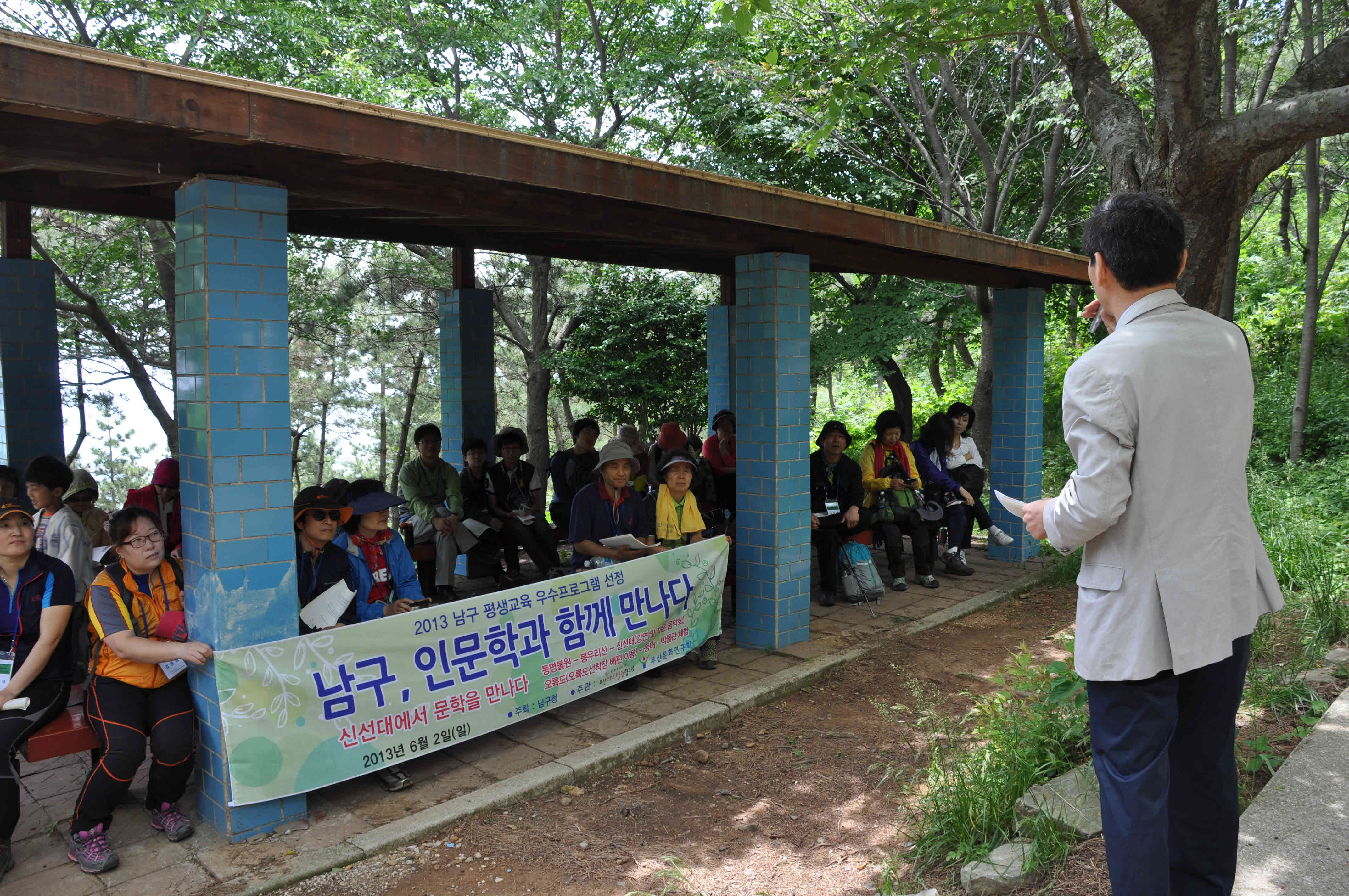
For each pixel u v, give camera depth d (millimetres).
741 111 12805
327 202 4473
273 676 3521
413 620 3977
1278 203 18609
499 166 3730
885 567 8539
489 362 8094
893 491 7457
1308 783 3146
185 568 3602
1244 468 2018
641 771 4184
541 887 3188
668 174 4414
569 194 4707
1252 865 2645
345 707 3738
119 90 2736
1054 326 17312
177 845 3455
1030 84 12688
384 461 15961
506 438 7340
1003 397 8648
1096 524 1868
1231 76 8156
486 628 4250
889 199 13117
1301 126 4586
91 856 3264
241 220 3424
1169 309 1996
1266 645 4879
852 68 8555
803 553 5988
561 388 15047
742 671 5426
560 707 4879
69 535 4656
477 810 3715
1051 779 3430
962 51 11188
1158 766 1919
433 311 14391
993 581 7805
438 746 4047
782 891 3123
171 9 11281
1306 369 10188
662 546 5613
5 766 3234
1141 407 1861
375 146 3330
